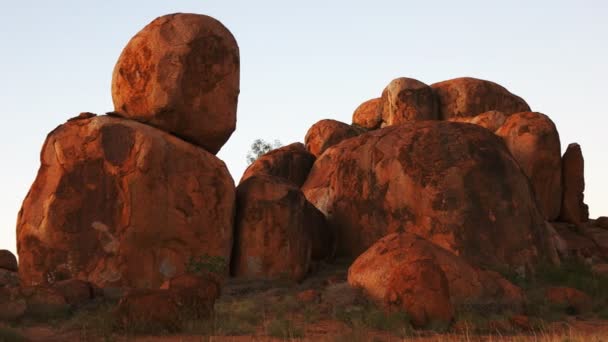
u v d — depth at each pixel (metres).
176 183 21.45
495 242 22.58
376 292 16.77
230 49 22.92
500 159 23.91
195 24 22.50
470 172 23.39
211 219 21.84
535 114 29.20
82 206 20.88
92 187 21.00
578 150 29.97
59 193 20.98
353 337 12.52
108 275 20.39
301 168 33.03
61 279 20.48
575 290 18.12
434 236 22.75
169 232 21.16
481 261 22.20
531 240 23.03
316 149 37.28
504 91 37.59
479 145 24.06
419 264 14.73
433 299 14.40
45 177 21.48
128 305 13.48
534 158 28.11
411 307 14.42
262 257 22.44
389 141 24.95
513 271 21.78
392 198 23.97
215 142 23.11
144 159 21.00
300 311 16.56
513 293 17.39
